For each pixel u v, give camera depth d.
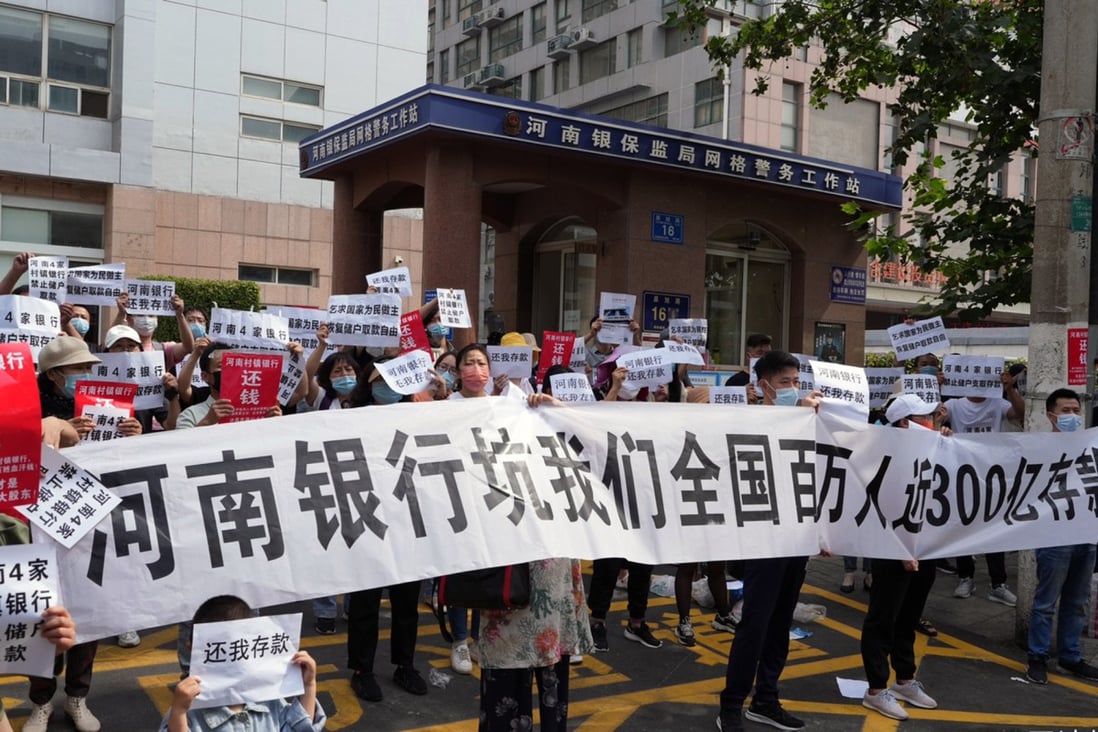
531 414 4.04
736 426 4.54
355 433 3.55
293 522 3.34
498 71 41.06
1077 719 5.00
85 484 2.99
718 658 5.73
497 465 3.80
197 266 21.77
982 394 7.21
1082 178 6.00
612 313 8.24
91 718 4.28
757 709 4.69
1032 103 8.42
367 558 3.43
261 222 22.50
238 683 2.49
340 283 13.41
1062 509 5.33
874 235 9.51
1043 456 5.32
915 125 8.78
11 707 4.54
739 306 13.88
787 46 10.96
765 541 4.46
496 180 11.43
